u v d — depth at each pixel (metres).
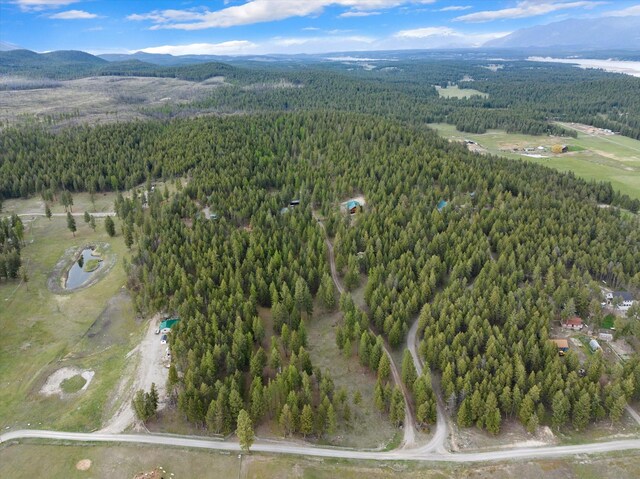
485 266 107.94
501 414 77.44
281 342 91.38
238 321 88.50
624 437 73.00
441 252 118.38
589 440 72.62
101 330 99.38
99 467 66.38
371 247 117.44
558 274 106.44
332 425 71.50
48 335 98.19
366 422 76.06
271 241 118.81
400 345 92.88
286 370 79.19
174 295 99.50
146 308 101.75
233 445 70.44
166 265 110.69
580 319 97.06
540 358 82.19
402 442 72.38
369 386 83.81
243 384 80.12
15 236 132.25
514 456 69.62
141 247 120.12
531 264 110.31
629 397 76.00
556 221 130.75
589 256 113.50
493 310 94.19
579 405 72.62
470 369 80.81
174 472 65.62
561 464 68.06
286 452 69.50
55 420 75.50
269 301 103.75
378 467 67.56
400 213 132.75
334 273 118.75
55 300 111.00
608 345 92.31
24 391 82.50
